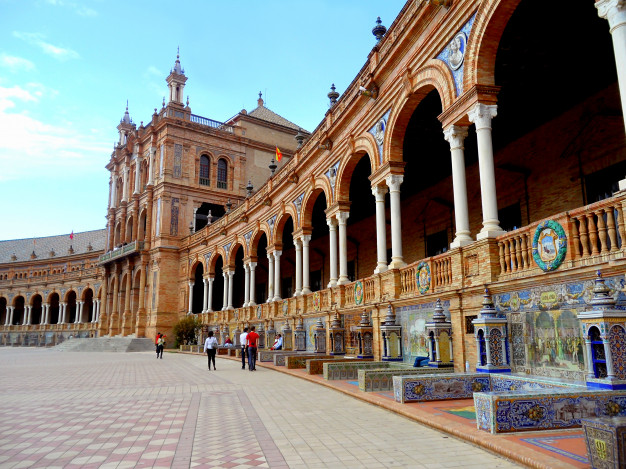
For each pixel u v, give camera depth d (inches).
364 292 663.1
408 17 573.6
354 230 1137.4
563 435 231.9
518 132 651.5
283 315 992.2
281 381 571.8
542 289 332.2
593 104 552.1
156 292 1733.5
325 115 839.1
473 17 440.8
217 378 626.2
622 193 266.1
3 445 264.2
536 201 628.4
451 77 472.7
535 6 405.4
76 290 2672.2
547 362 324.8
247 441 262.5
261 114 2192.4
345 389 443.2
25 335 2748.5
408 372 424.8
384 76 625.9
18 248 3459.6
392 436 263.9
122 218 2028.8
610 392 247.8
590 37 450.3
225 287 1427.2
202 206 1926.7
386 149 615.8
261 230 1206.9
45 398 456.1
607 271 276.1
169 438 274.5
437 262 486.0
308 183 920.3
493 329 359.6
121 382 594.9
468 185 759.7
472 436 238.2
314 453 233.8
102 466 219.0
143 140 1993.1
